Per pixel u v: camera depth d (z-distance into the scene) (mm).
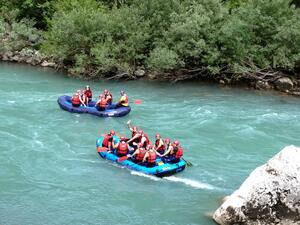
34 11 42188
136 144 20281
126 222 15234
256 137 23281
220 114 26766
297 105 29344
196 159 20469
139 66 35625
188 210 16078
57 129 23469
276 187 14516
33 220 15047
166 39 34156
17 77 33438
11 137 21953
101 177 18453
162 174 18562
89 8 36531
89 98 27141
